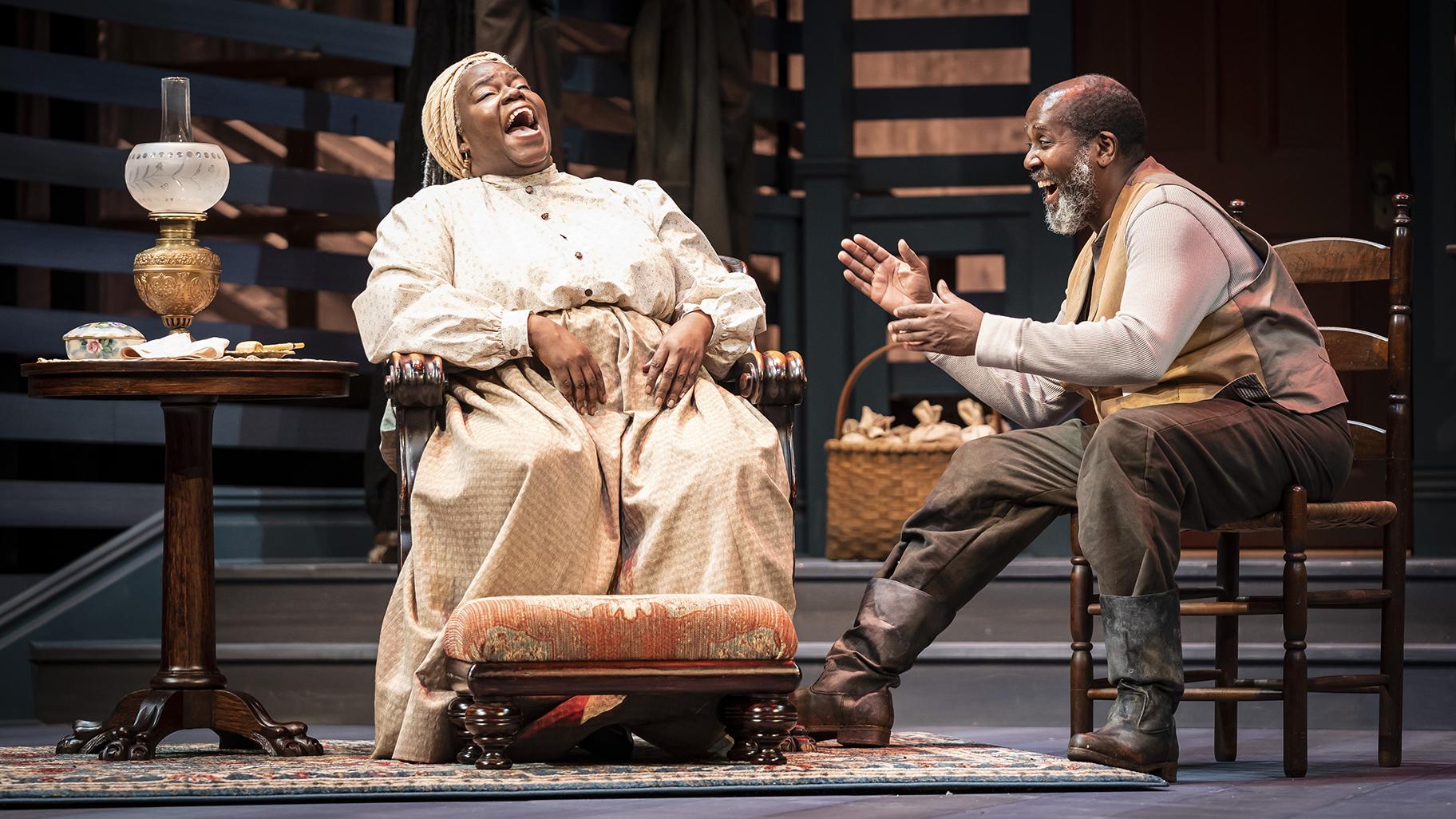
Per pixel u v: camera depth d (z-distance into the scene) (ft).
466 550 30.78
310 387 32.60
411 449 31.53
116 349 32.94
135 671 45.39
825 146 58.49
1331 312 54.85
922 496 48.93
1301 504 30.71
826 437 57.93
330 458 57.00
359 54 53.93
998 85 58.54
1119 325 30.22
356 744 35.55
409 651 30.50
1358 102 55.52
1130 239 31.22
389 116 54.65
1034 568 45.29
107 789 26.30
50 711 45.75
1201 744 38.32
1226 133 56.24
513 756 30.07
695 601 28.40
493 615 27.66
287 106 52.47
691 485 30.91
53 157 49.14
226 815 24.82
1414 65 54.44
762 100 58.65
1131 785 27.91
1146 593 29.43
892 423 57.67
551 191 34.68
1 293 52.70
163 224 34.88
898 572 33.37
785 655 28.71
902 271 33.37
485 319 31.78
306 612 46.47
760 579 30.76
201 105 50.49
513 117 34.30
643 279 33.94
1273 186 55.83
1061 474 32.30
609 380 33.06
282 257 52.54
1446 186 53.93
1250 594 45.01
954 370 35.12
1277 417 30.94
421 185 48.60
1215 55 56.29
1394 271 34.06
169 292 34.19
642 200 35.60
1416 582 43.96
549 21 49.60
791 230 59.00
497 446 30.58
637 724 30.45
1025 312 57.82
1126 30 56.95
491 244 33.40
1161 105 56.75
